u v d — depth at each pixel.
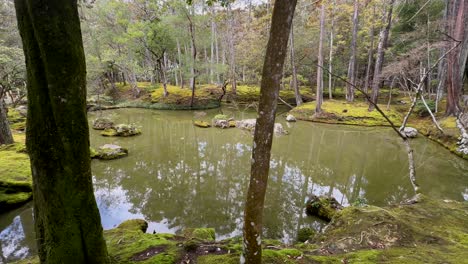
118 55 21.92
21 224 5.33
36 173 1.98
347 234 3.64
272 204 6.36
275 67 1.74
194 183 7.65
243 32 25.50
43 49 1.73
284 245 3.48
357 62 24.80
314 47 22.67
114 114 19.30
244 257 2.11
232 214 5.88
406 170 8.74
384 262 2.75
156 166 9.06
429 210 4.31
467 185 7.42
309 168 9.03
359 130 14.66
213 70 22.66
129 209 6.14
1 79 12.35
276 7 1.66
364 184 7.65
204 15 20.31
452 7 13.25
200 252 2.91
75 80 1.88
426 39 13.32
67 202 2.00
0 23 15.12
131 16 22.42
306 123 16.50
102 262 2.26
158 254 2.84
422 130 13.55
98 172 8.44
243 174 8.38
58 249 2.05
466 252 2.98
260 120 1.85
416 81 16.09
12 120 13.70
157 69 25.41
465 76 16.20
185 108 21.81
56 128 1.88
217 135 13.78
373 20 17.58
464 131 8.18
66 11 1.77
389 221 3.81
